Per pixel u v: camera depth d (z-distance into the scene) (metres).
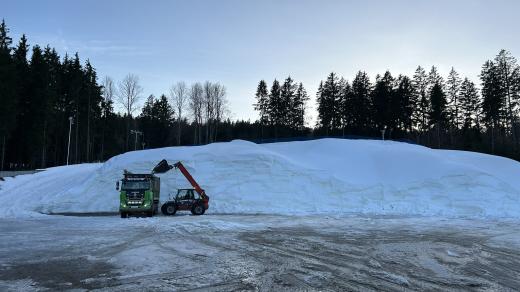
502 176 34.19
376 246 14.23
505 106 71.94
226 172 33.16
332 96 84.62
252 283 8.89
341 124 85.56
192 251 12.88
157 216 26.02
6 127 52.16
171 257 11.86
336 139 41.50
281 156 35.12
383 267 10.75
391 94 78.31
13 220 23.33
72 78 76.31
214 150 35.75
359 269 10.45
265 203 30.83
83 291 8.25
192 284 8.80
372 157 36.31
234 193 31.62
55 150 73.44
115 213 29.25
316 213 28.34
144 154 35.66
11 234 16.80
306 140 46.62
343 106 84.56
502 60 71.56
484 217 25.73
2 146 57.97
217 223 19.64
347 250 13.34
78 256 12.02
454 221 23.17
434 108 78.31
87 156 74.88
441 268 10.75
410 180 31.86
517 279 9.66
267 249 13.37
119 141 97.88
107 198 31.66
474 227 20.38
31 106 60.50
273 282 9.00
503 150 61.97
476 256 12.60
